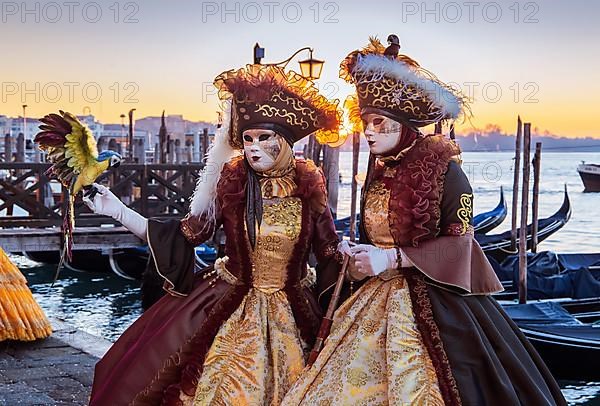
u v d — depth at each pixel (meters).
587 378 8.80
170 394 3.42
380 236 3.39
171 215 14.33
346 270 3.48
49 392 4.81
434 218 3.26
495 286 3.37
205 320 3.49
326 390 3.25
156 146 23.25
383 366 3.25
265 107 3.46
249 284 3.52
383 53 3.44
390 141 3.36
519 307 10.38
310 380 3.29
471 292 3.30
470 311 3.26
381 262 3.26
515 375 3.22
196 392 3.41
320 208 3.57
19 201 13.02
